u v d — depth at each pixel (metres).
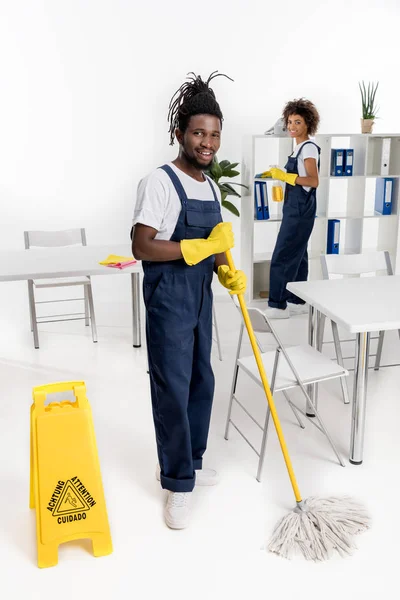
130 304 5.09
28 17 4.57
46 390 2.02
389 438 2.82
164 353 2.08
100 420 2.99
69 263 3.59
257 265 5.15
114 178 4.98
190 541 2.11
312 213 4.48
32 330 4.29
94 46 4.71
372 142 5.04
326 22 5.08
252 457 2.65
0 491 2.41
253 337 2.19
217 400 3.23
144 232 1.98
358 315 2.43
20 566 2.00
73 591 1.89
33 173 4.83
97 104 4.81
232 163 5.14
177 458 2.18
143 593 1.88
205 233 2.07
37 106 4.72
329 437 2.56
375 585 1.91
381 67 5.28
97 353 3.91
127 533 2.16
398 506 2.30
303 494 2.37
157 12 4.75
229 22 4.89
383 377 3.53
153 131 4.95
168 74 4.88
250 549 2.08
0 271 3.37
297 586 1.91
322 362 2.64
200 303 2.12
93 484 2.01
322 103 5.22
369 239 5.69
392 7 5.18
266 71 5.05
